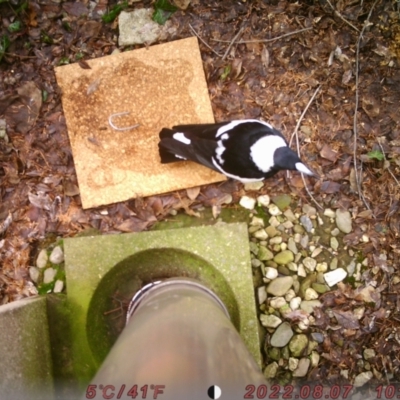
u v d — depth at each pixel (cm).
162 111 130
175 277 112
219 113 132
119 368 51
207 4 134
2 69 132
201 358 49
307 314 126
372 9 135
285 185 130
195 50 131
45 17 133
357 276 129
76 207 129
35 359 102
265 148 103
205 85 131
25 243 127
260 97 133
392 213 131
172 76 131
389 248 130
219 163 106
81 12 134
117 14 134
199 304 80
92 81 131
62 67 131
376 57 135
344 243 130
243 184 130
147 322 68
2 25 132
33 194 129
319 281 129
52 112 131
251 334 112
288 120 132
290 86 133
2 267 126
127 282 120
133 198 128
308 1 135
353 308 128
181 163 129
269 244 129
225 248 114
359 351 127
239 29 134
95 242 115
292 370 125
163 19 134
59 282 125
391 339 128
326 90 134
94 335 117
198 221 129
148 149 129
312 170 131
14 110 131
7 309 93
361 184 131
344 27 135
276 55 134
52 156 130
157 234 115
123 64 131
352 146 132
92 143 129
